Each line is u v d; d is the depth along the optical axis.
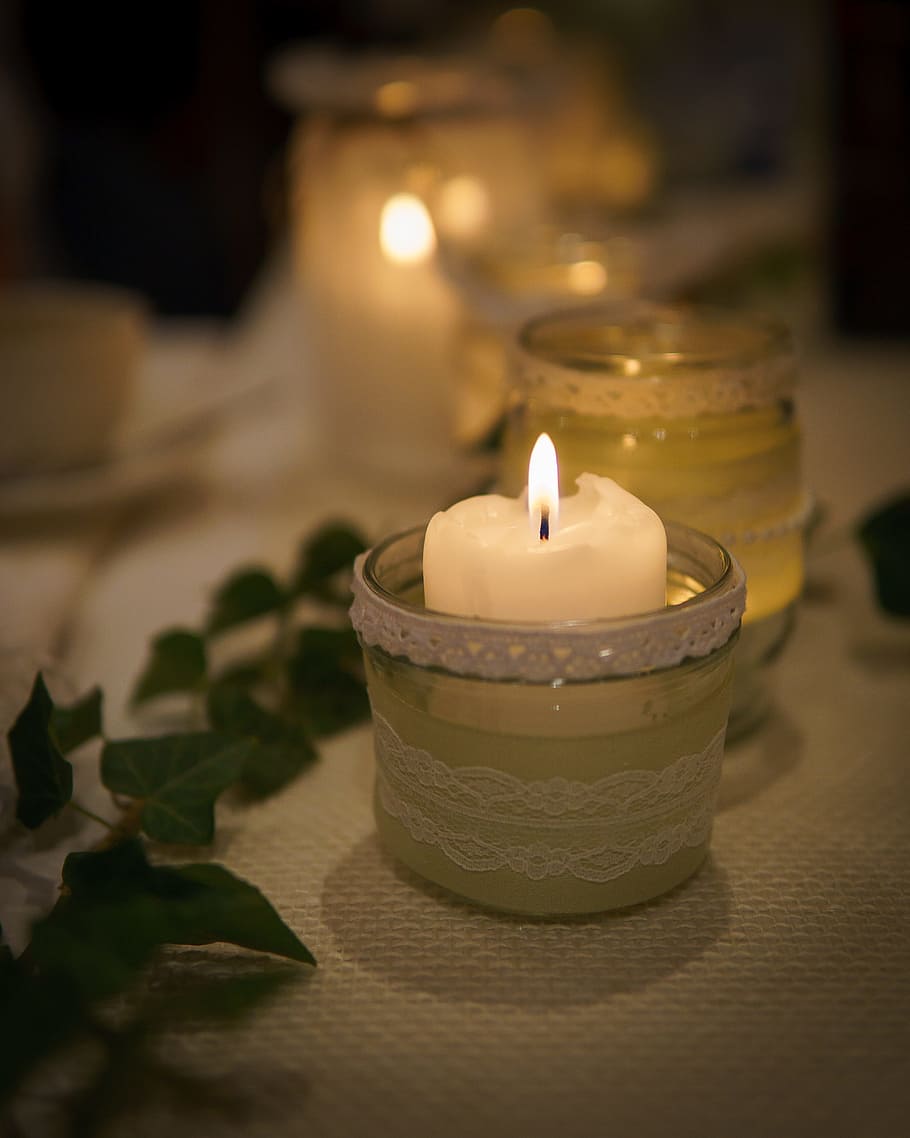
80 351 0.59
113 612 0.55
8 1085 0.30
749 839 0.40
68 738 0.41
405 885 0.38
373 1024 0.34
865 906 0.37
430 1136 0.31
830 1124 0.31
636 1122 0.31
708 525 0.41
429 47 1.16
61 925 0.32
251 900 0.33
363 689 0.46
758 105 1.25
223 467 0.76
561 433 0.42
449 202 0.65
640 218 0.86
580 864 0.36
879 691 0.48
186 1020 0.34
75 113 1.63
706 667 0.35
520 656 0.33
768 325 0.44
